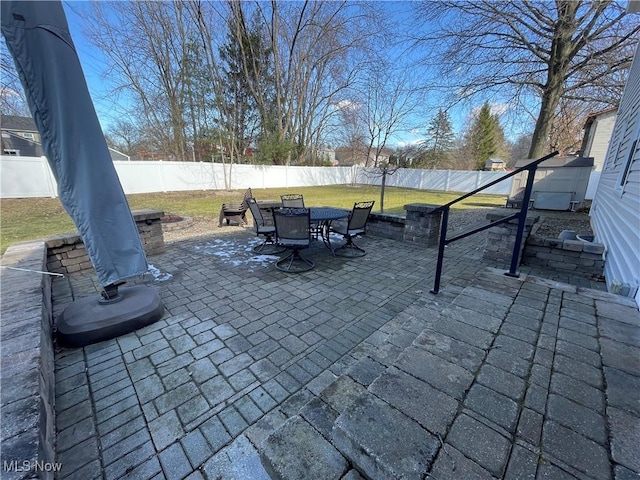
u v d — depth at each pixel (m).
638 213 2.70
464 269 3.95
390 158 9.57
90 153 2.10
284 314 2.70
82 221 2.16
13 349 1.43
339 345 2.23
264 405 1.65
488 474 0.81
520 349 1.38
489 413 1.01
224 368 1.96
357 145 20.23
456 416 1.00
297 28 15.20
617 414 1.00
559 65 8.15
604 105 10.41
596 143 11.52
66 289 3.18
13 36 1.65
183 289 3.26
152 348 2.17
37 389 1.19
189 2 13.14
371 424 0.97
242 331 2.41
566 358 1.30
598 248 3.56
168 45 13.56
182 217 7.57
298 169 18.20
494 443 0.90
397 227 5.56
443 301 2.90
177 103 14.24
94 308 2.35
